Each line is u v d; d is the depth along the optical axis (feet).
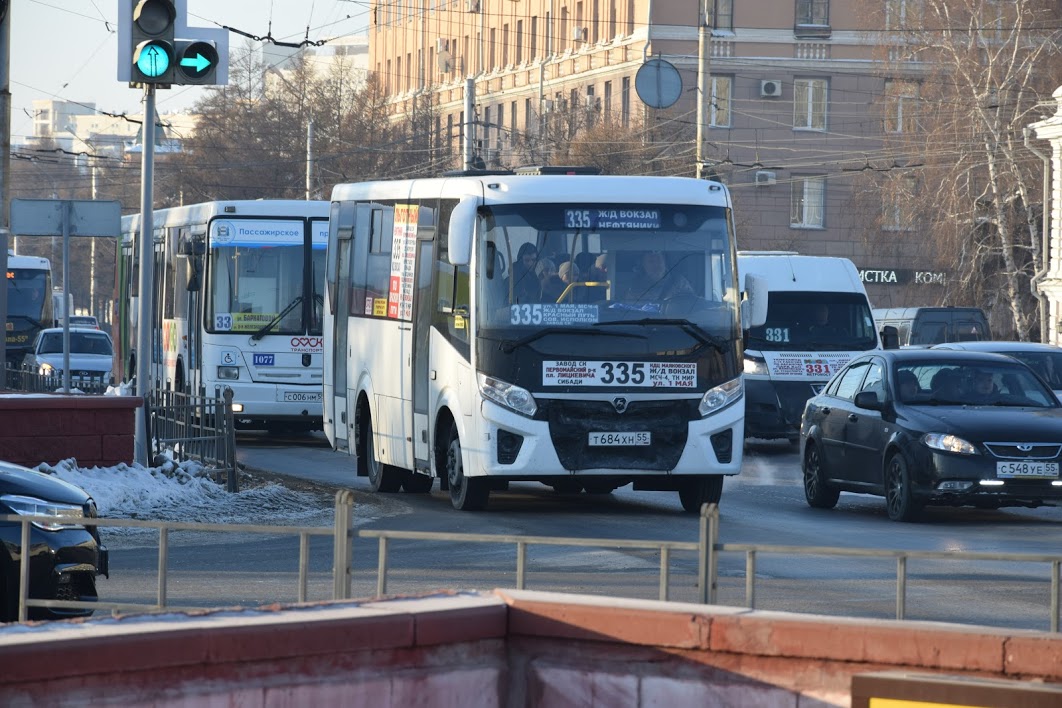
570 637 53.06
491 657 53.52
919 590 114.42
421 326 172.24
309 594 110.32
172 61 156.46
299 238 268.00
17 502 87.97
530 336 156.76
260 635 48.85
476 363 157.69
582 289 158.40
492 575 119.03
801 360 272.51
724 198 163.94
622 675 52.54
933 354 173.99
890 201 583.99
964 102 536.83
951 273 547.08
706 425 159.22
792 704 50.49
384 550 65.16
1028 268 540.93
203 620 49.47
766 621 50.88
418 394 172.76
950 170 536.42
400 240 180.65
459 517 158.10
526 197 159.33
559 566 124.47
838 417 174.70
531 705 53.47
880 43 592.19
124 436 161.89
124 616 50.11
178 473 166.91
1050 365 223.71
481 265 157.99
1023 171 524.11
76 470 158.61
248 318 265.95
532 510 166.50
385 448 183.83
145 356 173.47
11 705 45.50
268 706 49.03
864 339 277.03
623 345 157.99
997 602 109.09
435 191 171.12
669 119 634.43
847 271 281.33
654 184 162.20
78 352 450.71
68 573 87.92
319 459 239.50
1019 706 41.14
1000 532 152.46
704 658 51.60
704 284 161.17
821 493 177.78
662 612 52.08
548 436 156.15
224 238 265.95
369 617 50.67
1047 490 156.66
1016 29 525.75
